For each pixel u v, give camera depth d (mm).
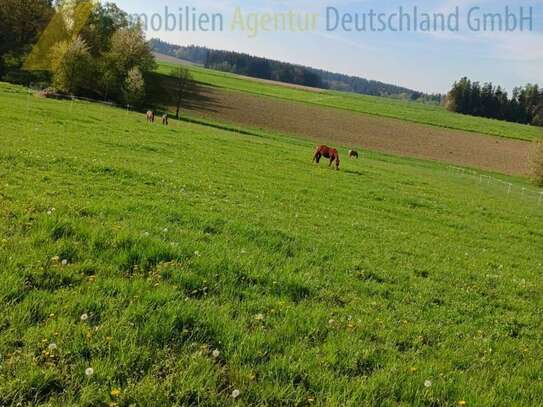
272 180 29297
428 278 13000
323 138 98438
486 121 167875
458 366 7172
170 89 127625
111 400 4746
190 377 5215
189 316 6570
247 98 138875
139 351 5512
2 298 6082
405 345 7656
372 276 11844
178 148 35188
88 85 92812
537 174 71500
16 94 54375
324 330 7273
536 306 12188
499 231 27281
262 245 12180
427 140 115188
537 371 7453
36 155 19906
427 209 30594
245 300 7949
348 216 22703
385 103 190875
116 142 31328
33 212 10133
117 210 12320
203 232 12367
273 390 5336
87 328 5762
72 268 7520
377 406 5496
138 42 106438
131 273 8094
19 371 4820
